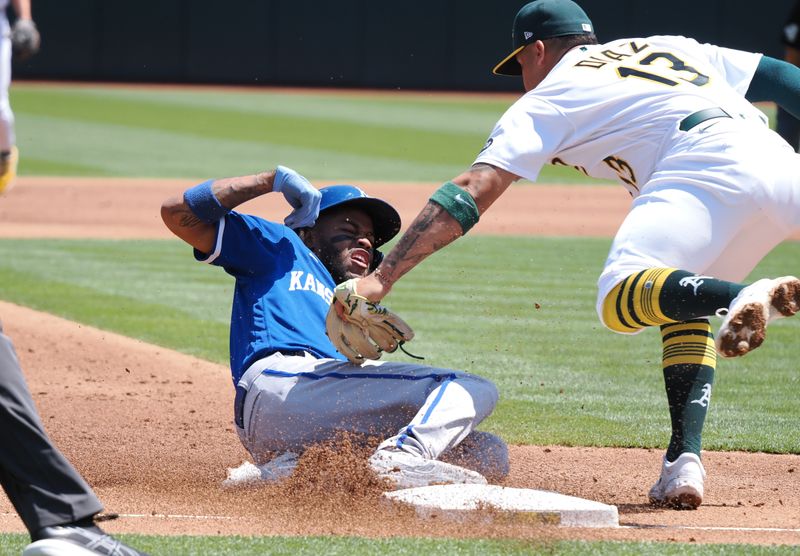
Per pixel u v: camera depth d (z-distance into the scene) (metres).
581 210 55.78
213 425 18.81
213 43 123.75
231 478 14.09
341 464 13.23
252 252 14.70
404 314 29.89
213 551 11.04
